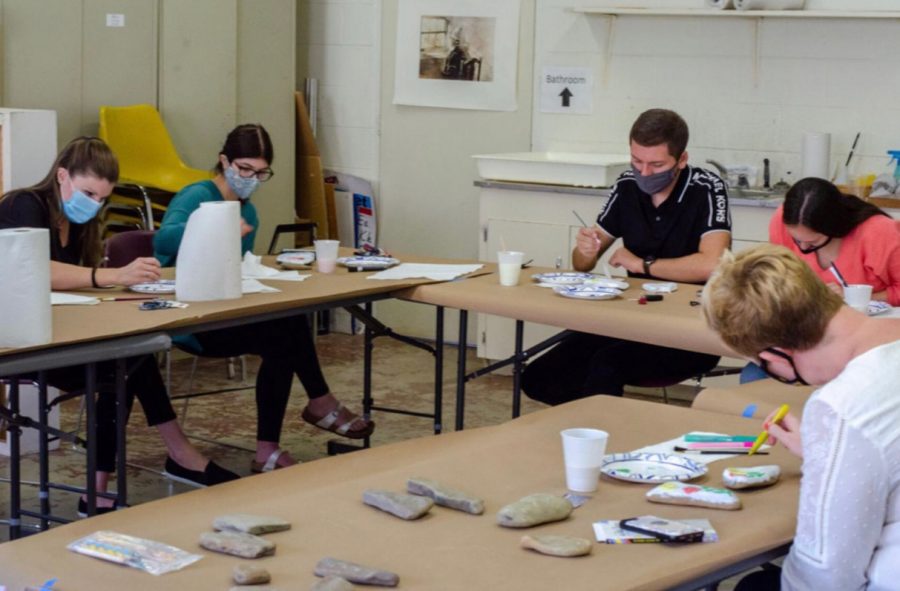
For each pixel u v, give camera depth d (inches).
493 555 68.6
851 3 209.3
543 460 87.8
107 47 217.8
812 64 213.8
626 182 163.5
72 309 127.5
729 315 73.9
